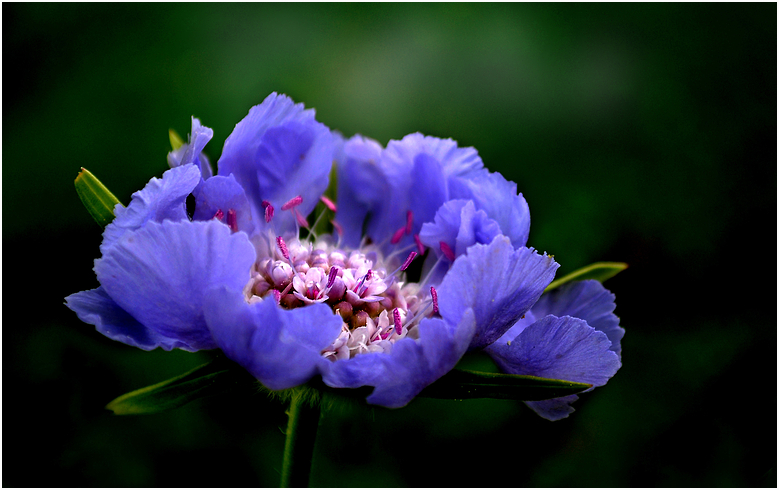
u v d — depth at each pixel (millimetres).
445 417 244
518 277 199
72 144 254
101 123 256
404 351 193
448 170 220
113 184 254
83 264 249
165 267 193
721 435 246
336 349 207
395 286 216
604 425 246
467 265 196
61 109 257
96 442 240
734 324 254
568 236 257
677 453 245
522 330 206
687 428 246
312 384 201
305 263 215
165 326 196
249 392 203
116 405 194
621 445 245
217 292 192
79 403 241
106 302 197
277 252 215
